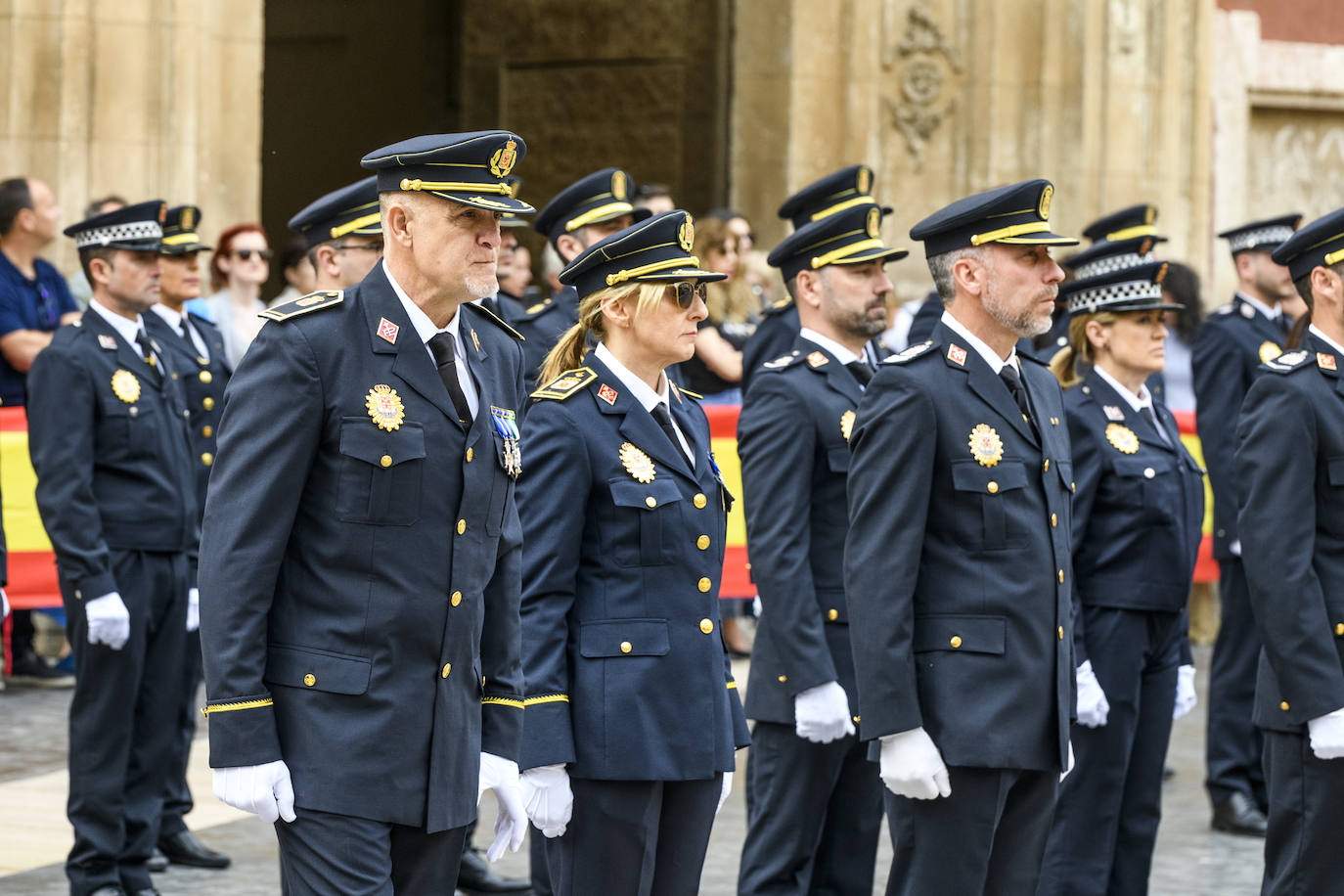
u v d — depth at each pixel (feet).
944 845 43.88
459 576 36.47
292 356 35.50
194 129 104.01
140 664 59.72
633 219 68.80
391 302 36.50
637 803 42.93
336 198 56.85
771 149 131.23
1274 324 77.00
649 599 43.55
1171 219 137.18
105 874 58.65
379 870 35.45
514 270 79.61
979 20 131.64
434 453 36.27
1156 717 58.13
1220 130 149.69
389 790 35.53
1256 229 76.69
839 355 55.01
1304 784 48.52
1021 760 43.42
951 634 43.78
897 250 54.85
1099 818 56.18
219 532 35.37
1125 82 134.51
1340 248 48.78
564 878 43.37
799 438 53.01
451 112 149.59
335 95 153.28
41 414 59.36
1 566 54.85
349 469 35.65
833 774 52.95
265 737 34.99
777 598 52.01
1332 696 47.39
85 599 58.23
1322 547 48.57
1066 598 44.96
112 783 58.54
